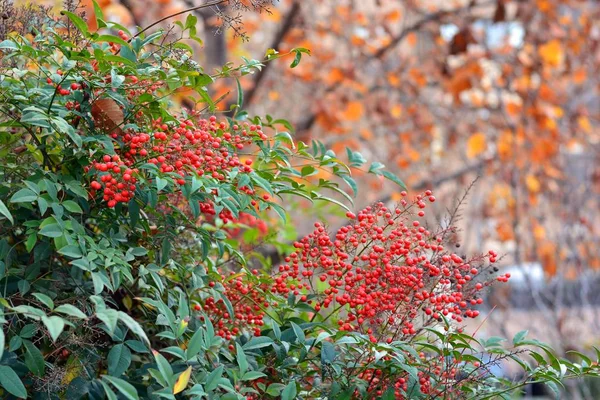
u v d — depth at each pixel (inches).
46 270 68.9
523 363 66.7
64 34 77.9
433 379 67.8
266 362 70.4
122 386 51.9
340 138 282.0
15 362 59.2
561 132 280.4
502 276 73.4
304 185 74.5
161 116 68.6
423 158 307.1
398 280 69.5
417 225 73.3
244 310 77.9
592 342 227.0
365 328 74.1
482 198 289.9
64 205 62.2
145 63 69.2
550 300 225.8
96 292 56.4
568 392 206.1
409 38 287.0
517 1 250.7
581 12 289.4
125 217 69.4
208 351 63.4
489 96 279.1
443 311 69.6
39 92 66.6
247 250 93.7
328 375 68.2
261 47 322.0
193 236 81.3
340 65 267.7
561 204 265.3
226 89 213.8
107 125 68.4
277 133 78.9
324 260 72.1
